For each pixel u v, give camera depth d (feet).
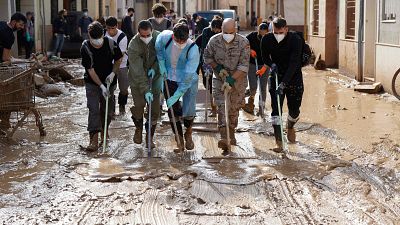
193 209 23.32
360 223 21.80
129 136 36.65
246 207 23.52
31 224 21.83
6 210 23.21
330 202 24.13
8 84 34.06
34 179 27.35
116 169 28.86
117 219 22.35
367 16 62.08
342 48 73.41
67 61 86.17
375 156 31.40
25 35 81.10
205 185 26.35
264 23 41.14
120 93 43.55
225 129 31.55
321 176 27.53
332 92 55.98
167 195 24.90
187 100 31.55
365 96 52.95
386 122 40.37
